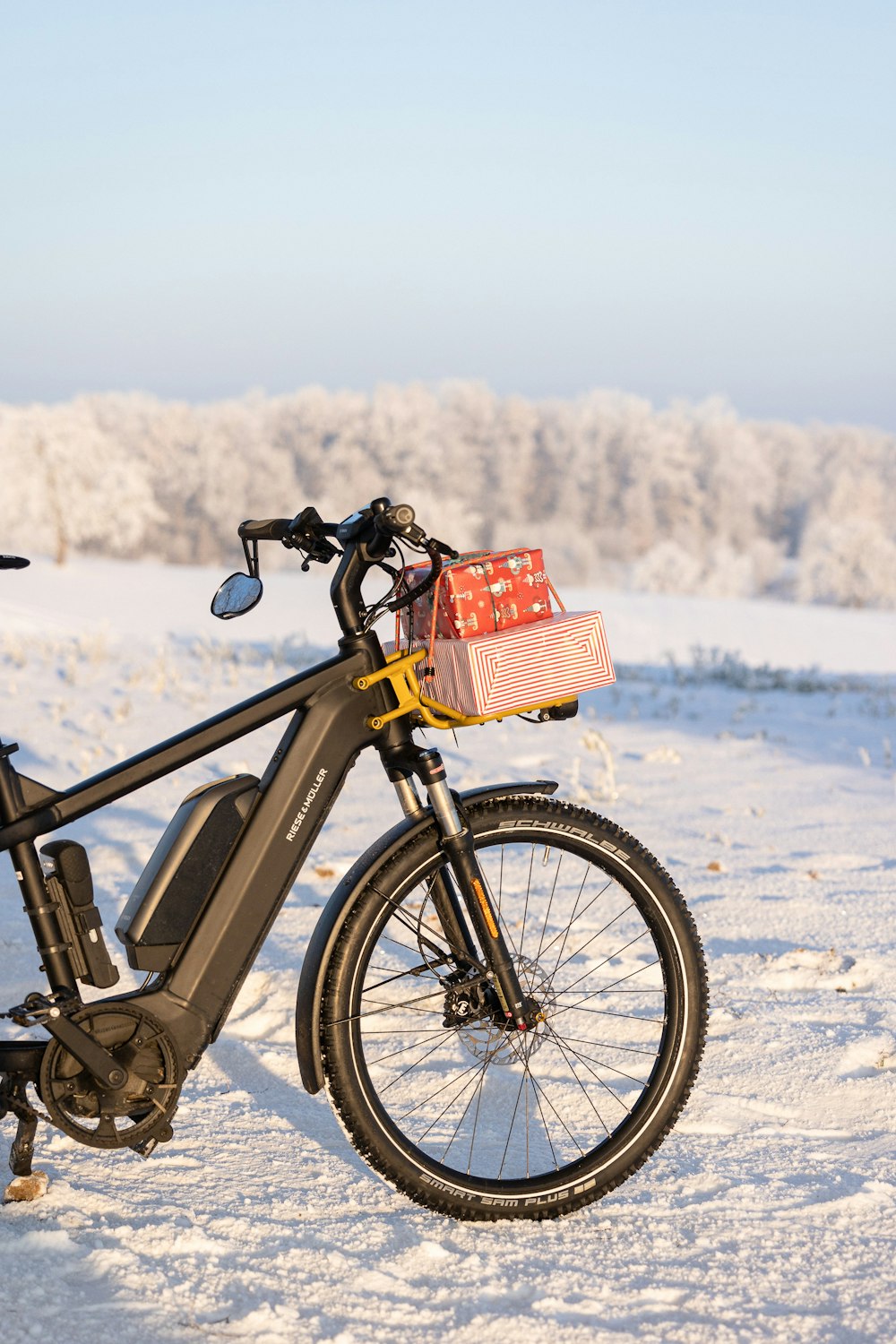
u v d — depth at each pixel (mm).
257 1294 2324
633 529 110188
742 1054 3590
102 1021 2541
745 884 5309
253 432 105062
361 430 105688
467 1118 3160
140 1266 2363
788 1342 2260
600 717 10531
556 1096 3311
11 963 4211
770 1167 2949
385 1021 3762
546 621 2705
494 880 5238
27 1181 2619
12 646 14867
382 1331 2242
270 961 4285
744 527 110562
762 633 54156
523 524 106938
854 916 4852
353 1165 2918
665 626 54594
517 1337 2246
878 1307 2375
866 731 10086
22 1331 2148
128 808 6617
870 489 111000
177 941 2611
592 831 2775
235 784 2666
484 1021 2820
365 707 2701
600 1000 3975
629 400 114688
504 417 111062
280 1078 3428
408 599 2656
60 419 75875
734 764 8320
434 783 2686
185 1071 2592
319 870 5344
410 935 4559
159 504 100875
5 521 74938
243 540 2816
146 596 61188
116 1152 2881
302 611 54156
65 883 2588
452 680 2658
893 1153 3010
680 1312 2359
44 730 8977
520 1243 2600
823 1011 3912
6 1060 2553
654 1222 2693
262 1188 2762
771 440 118688
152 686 11234
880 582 81625
